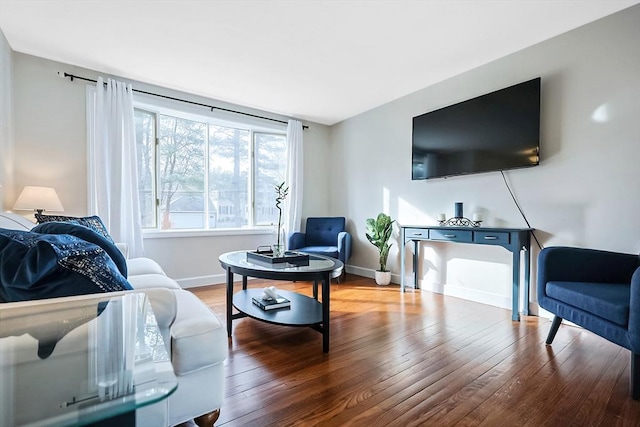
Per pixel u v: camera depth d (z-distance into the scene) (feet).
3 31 7.70
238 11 6.86
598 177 7.26
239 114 12.89
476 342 6.65
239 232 12.96
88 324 2.79
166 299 3.37
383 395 4.72
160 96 11.03
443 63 9.33
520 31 7.68
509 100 8.57
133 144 10.25
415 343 6.63
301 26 7.43
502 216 9.03
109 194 9.84
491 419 4.15
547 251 6.51
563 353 6.10
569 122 7.71
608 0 6.55
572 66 7.64
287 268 6.42
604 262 6.33
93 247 3.64
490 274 9.38
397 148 12.26
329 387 4.95
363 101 12.48
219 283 12.34
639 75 6.72
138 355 2.33
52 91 9.21
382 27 7.46
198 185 12.60
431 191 11.00
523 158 8.28
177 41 8.12
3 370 2.11
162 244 11.28
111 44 8.28
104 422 1.85
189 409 3.50
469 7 6.73
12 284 3.18
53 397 1.85
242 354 6.15
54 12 6.91
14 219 6.08
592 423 4.07
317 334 7.20
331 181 15.53
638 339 4.42
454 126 9.95
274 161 14.44
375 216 13.21
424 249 11.23
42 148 9.09
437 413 4.28
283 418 4.18
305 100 12.37
